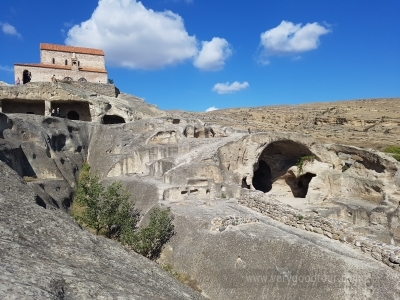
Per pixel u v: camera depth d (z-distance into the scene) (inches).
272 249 519.8
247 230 584.7
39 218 419.5
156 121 1307.8
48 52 1871.3
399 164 1015.0
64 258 335.0
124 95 1834.4
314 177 1211.9
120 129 1275.8
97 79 1892.2
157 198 781.9
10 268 253.1
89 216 691.4
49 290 236.2
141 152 1073.5
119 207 741.9
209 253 570.6
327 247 504.1
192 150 1033.5
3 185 520.7
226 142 1025.5
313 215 593.0
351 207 960.3
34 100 1440.7
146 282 376.8
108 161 1105.4
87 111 1569.9
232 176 986.7
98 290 271.7
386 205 940.6
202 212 687.7
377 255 462.9
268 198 722.8
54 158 1046.4
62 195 909.2
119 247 493.4
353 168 1159.0
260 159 1305.4
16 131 986.7
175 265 599.2
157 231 632.4
